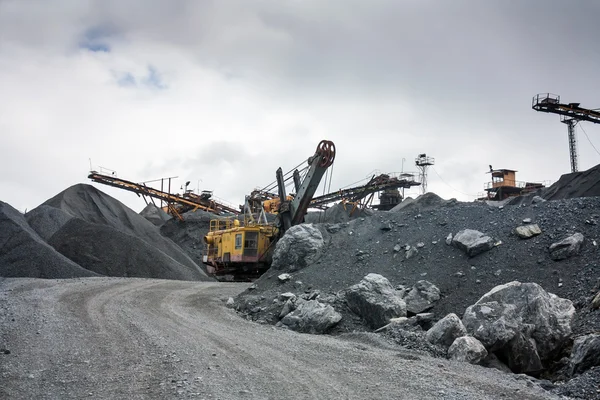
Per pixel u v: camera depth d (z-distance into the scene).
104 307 16.14
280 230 28.98
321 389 7.74
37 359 9.15
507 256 15.84
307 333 14.79
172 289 22.41
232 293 22.28
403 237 19.48
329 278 18.66
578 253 14.69
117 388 7.45
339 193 53.34
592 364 9.96
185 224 60.94
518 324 11.76
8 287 21.16
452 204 25.25
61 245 36.16
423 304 14.97
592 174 36.81
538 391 8.48
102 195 57.81
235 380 8.09
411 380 8.53
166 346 10.52
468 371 9.80
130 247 36.97
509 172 57.38
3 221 34.97
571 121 52.88
